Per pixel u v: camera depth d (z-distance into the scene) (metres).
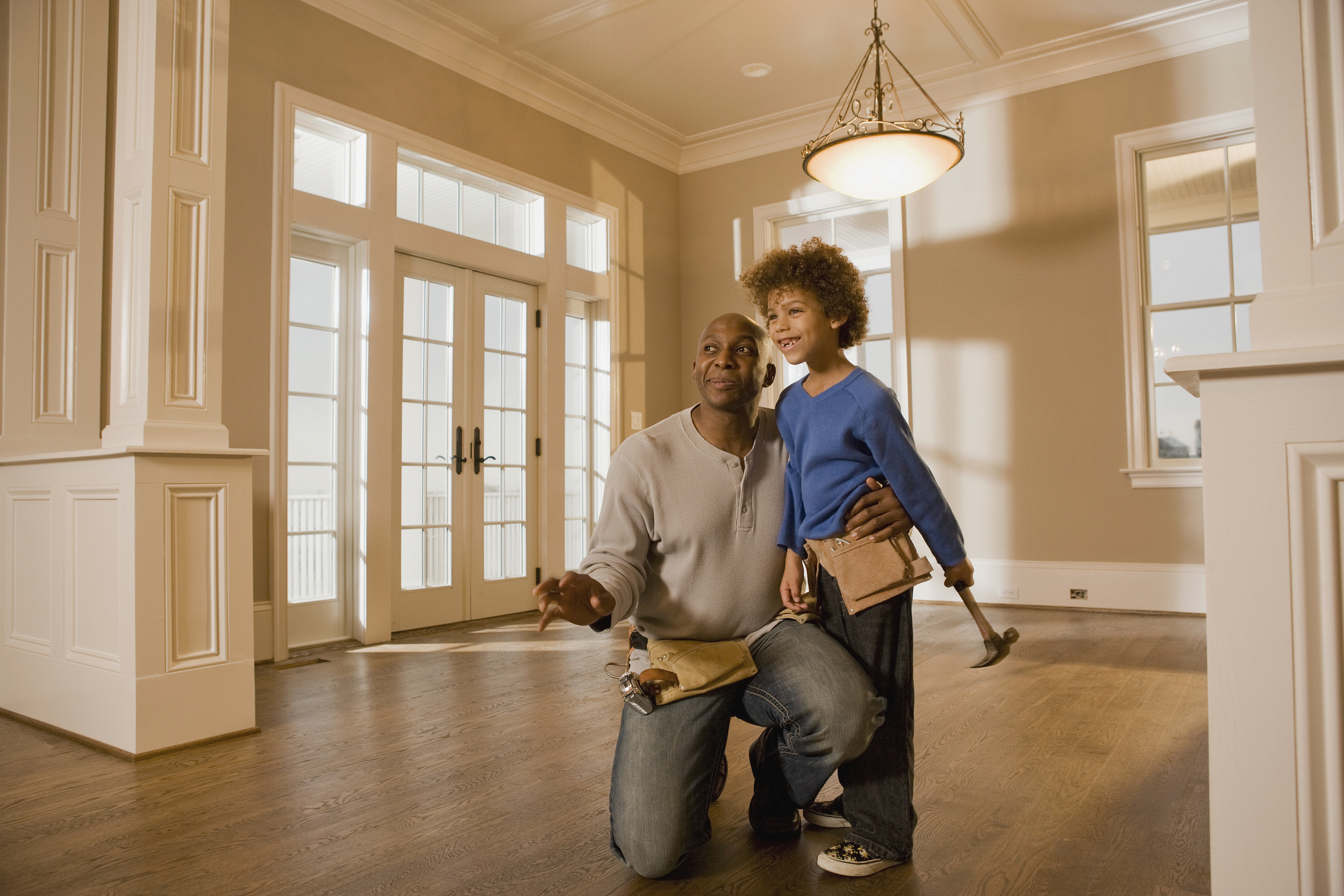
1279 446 0.90
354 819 1.87
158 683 2.37
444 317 4.79
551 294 5.33
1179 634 4.02
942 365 5.36
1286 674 0.89
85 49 3.24
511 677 3.33
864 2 4.42
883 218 5.75
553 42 4.83
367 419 4.21
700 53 4.98
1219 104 4.62
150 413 2.48
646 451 1.69
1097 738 2.38
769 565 1.71
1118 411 4.84
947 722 2.57
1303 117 0.93
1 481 2.94
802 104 5.68
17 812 1.93
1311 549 0.89
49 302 3.12
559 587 1.45
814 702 1.51
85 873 1.62
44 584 2.73
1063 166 5.04
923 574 1.56
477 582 4.89
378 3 4.34
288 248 3.93
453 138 4.75
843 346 1.65
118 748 2.37
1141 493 4.77
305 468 4.11
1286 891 0.88
